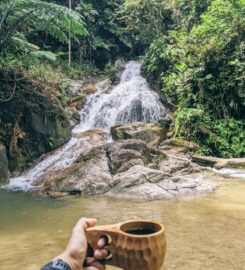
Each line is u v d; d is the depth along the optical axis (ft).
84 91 46.47
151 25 52.90
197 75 38.32
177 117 37.01
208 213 17.19
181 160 27.78
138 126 37.24
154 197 20.88
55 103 37.04
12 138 33.37
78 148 34.88
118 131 36.94
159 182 22.50
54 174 28.17
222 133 35.88
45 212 18.70
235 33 37.73
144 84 48.70
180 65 40.40
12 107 34.35
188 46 40.37
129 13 55.47
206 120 36.81
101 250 2.59
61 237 14.32
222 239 13.30
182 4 49.34
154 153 27.91
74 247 2.61
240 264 10.94
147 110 42.55
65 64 52.21
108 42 61.93
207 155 34.96
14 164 32.63
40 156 34.76
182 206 18.74
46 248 12.97
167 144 34.35
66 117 37.45
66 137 36.94
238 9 38.27
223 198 20.34
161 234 2.53
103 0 63.31
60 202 21.02
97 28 61.52
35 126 34.83
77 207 19.51
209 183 23.59
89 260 2.62
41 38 54.24
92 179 23.70
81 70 53.98
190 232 14.23
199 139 35.86
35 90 36.01
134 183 22.36
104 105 44.01
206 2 46.93
